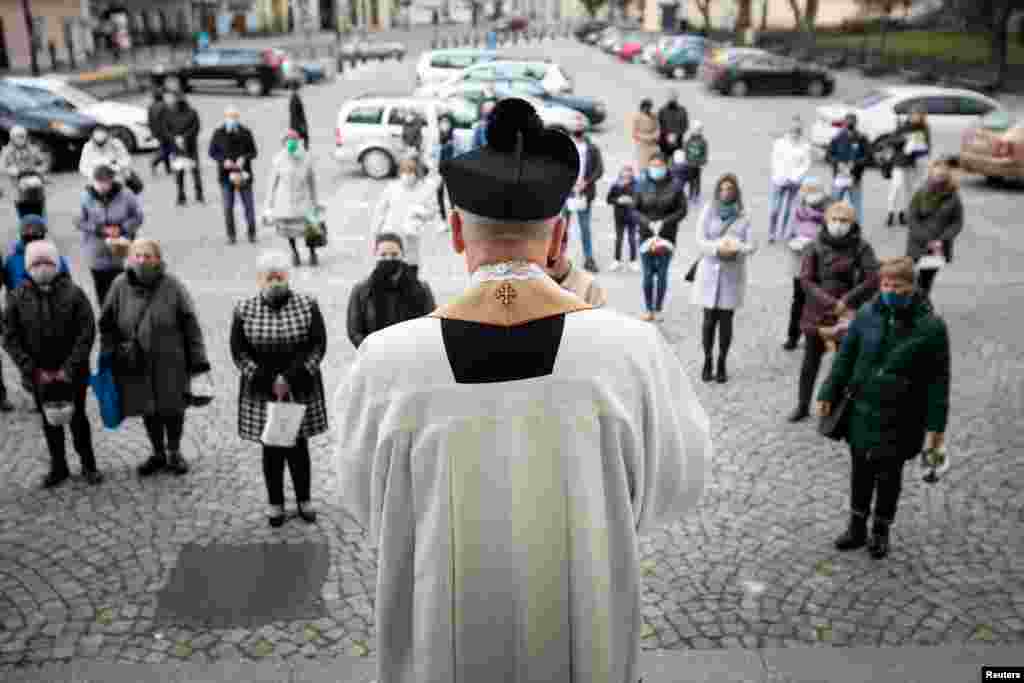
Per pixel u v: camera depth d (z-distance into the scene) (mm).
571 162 1294
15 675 4035
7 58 37625
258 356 5145
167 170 17641
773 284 10734
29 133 18125
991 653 4141
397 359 1319
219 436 6668
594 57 51219
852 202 13102
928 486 5840
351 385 1378
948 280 10797
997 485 5840
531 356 1287
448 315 1312
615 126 25141
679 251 12242
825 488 5875
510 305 1286
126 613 4527
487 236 1307
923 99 20031
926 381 4625
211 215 14297
